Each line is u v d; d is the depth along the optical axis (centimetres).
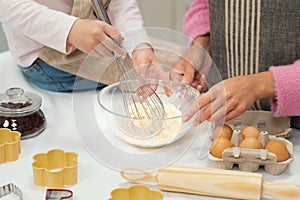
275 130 106
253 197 87
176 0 212
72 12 119
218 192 88
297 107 103
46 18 110
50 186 90
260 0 109
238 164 95
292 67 104
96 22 104
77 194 89
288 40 110
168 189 90
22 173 94
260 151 93
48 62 120
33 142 103
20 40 121
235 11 113
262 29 111
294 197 87
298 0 107
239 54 116
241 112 101
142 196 87
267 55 113
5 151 97
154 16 212
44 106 116
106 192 90
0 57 138
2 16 114
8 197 88
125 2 128
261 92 103
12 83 126
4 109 103
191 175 88
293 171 96
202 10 125
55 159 95
